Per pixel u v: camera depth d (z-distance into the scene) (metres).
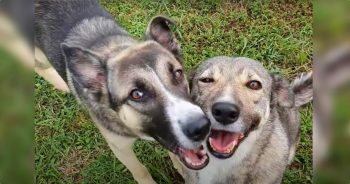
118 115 0.47
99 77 0.47
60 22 0.58
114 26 0.56
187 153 0.43
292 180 0.58
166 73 0.43
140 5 0.76
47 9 0.59
